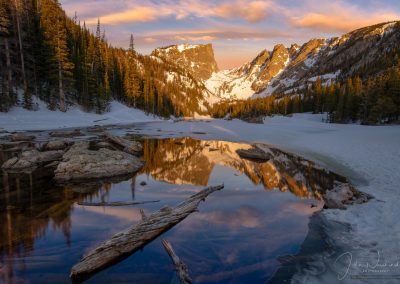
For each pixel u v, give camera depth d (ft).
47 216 32.17
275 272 21.50
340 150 77.97
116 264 22.56
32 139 92.22
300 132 143.43
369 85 216.13
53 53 153.99
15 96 130.11
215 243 26.09
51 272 21.16
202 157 75.77
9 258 22.91
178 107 412.36
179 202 38.06
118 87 247.91
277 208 35.83
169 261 23.00
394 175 47.96
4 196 39.47
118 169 53.88
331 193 37.06
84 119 160.97
